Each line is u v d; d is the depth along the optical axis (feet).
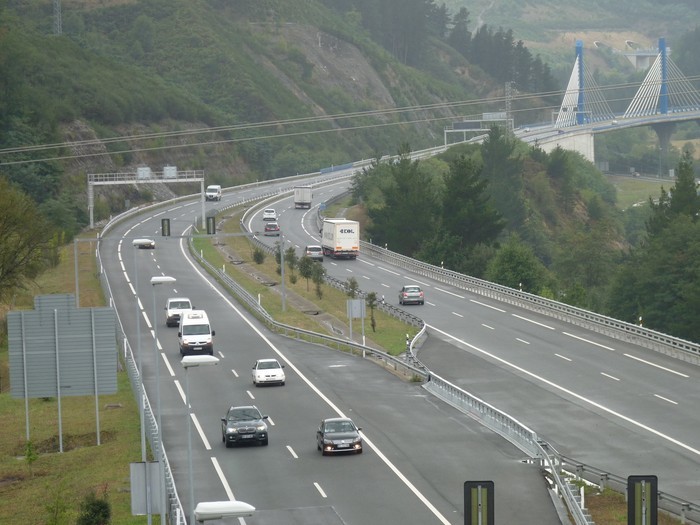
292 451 407.85
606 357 601.21
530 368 574.56
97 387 451.53
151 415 428.56
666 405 488.44
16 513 365.20
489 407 445.78
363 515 323.78
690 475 379.96
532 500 339.98
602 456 407.64
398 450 408.05
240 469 381.40
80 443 460.96
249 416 422.41
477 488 267.18
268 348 642.63
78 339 450.71
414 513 325.42
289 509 330.34
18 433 485.15
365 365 588.09
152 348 644.69
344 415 469.16
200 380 554.05
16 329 448.24
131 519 330.54
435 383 521.65
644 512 263.70
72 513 342.85
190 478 285.84
